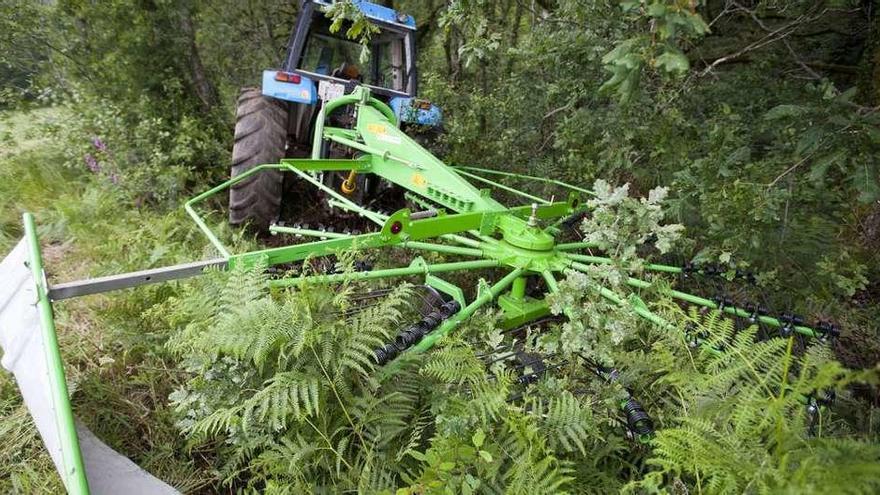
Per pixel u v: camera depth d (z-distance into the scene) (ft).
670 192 10.23
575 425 4.63
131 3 15.31
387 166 10.26
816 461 3.33
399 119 12.91
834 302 8.48
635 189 11.43
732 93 11.68
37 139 16.30
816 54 15.67
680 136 10.50
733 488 3.55
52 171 14.46
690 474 4.40
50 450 4.14
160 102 16.11
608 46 10.01
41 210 12.34
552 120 14.24
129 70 15.80
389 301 5.77
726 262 7.95
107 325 7.03
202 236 11.19
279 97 11.91
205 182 14.43
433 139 13.97
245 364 5.34
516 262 7.38
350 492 4.93
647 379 5.62
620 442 5.11
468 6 8.18
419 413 5.57
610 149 10.99
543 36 12.18
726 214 8.08
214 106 17.66
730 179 8.46
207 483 5.49
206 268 6.16
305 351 5.30
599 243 5.49
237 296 5.73
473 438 4.23
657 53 5.43
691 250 9.00
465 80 19.77
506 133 13.79
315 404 4.70
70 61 16.31
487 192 8.58
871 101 12.31
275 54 22.68
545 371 6.00
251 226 12.14
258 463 5.05
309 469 5.07
